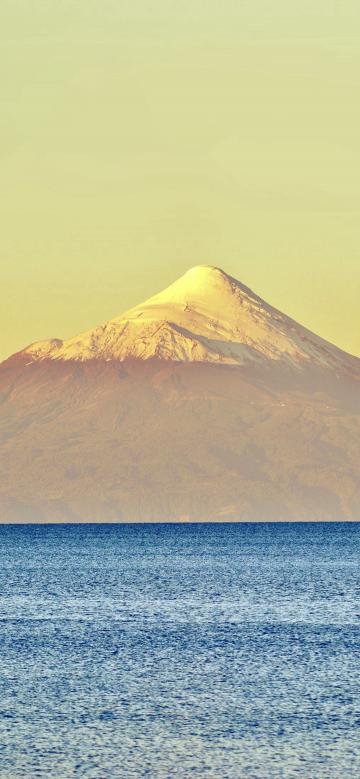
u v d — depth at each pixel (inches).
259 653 7514.8
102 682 6402.6
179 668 6899.6
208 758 4753.9
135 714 5546.3
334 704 5772.6
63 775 4520.2
